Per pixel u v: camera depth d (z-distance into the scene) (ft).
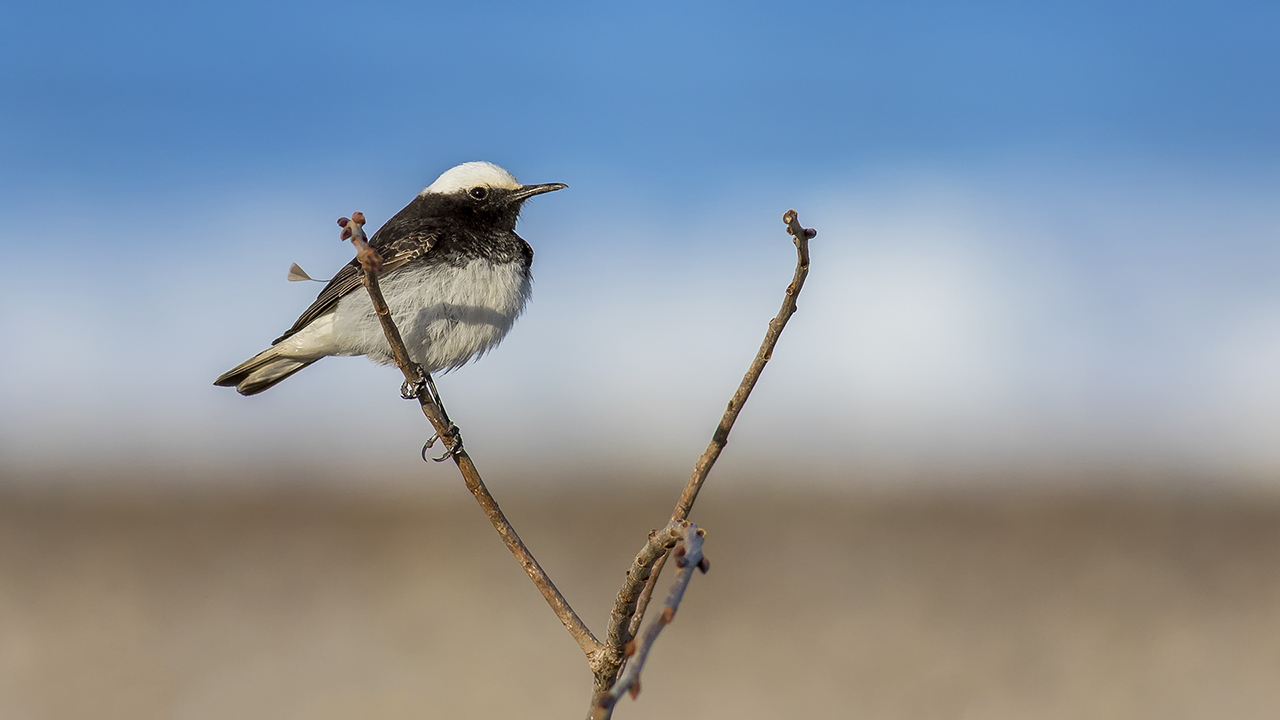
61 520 78.95
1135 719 40.73
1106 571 63.52
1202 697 42.68
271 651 48.78
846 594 58.23
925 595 58.18
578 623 16.90
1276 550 68.49
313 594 58.54
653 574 16.48
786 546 69.97
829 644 49.55
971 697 42.86
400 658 47.98
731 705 42.73
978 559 66.64
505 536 17.54
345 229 18.51
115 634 51.37
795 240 17.75
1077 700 42.78
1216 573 62.64
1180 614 54.24
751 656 48.26
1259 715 40.45
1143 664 46.91
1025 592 58.75
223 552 68.80
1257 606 55.57
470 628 52.11
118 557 67.41
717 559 66.23
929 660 47.70
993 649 48.98
